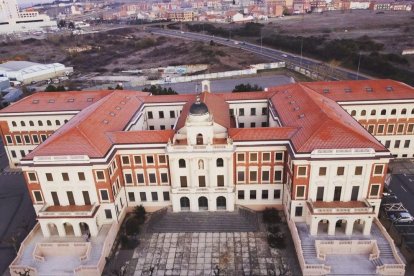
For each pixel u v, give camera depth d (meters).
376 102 90.06
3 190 90.50
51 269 62.94
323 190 65.81
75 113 95.81
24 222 77.00
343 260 61.75
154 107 96.75
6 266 65.56
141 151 71.88
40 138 99.44
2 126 97.94
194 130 68.69
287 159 70.25
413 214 73.44
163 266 63.44
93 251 65.06
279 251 65.31
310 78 172.62
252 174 73.00
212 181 72.12
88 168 65.81
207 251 66.25
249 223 71.81
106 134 73.31
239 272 61.34
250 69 189.88
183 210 75.31
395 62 169.12
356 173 64.00
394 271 58.50
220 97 93.94
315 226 64.56
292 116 77.00
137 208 75.50
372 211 62.59
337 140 64.06
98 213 69.06
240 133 71.88
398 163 93.50
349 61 182.12
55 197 69.25
